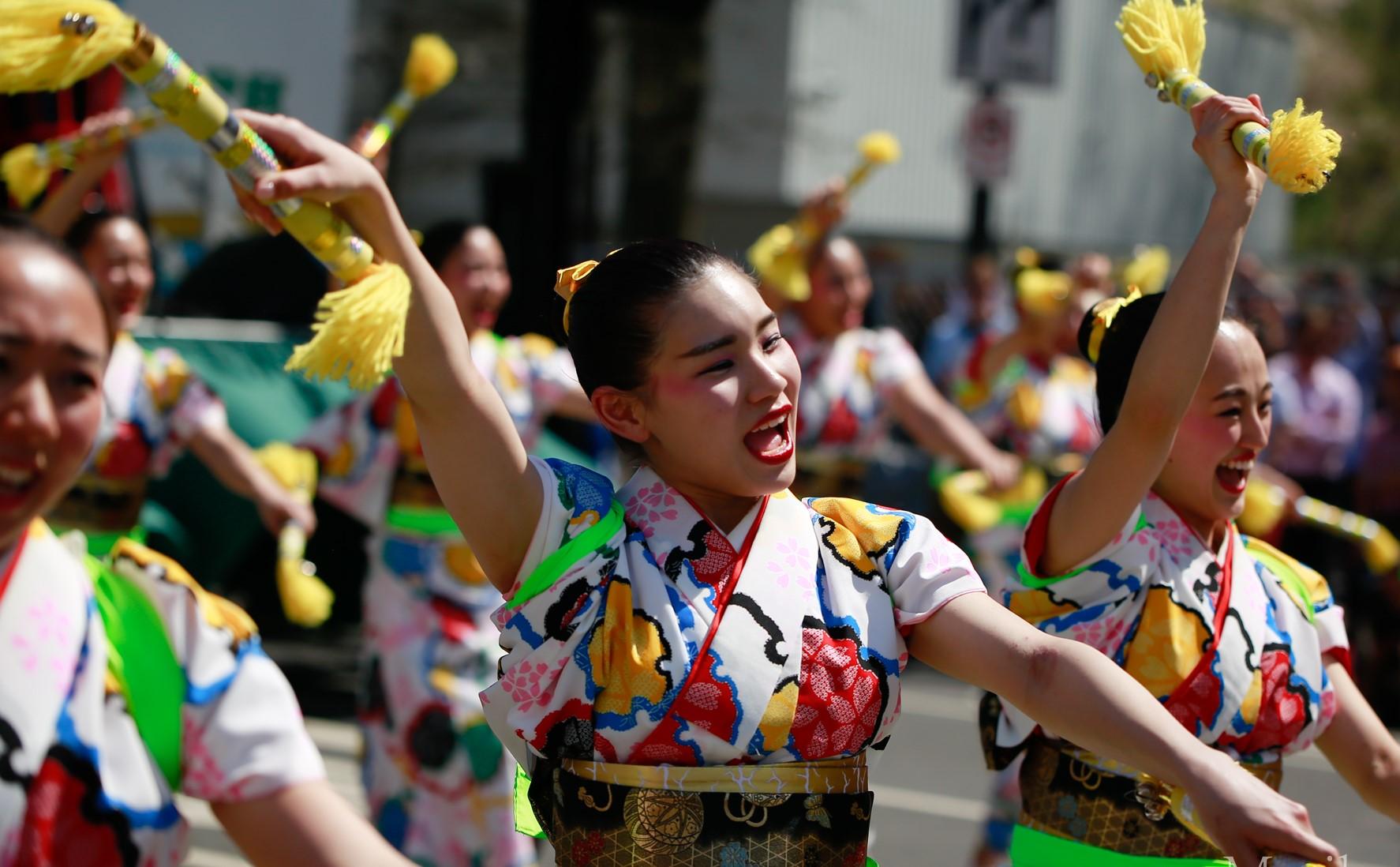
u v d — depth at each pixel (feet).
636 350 16.69
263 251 55.47
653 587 16.38
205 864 39.83
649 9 85.46
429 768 35.58
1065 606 20.63
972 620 16.20
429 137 66.95
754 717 16.03
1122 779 20.45
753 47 121.80
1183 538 21.01
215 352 51.03
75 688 12.51
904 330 107.14
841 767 16.48
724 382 16.46
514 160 68.64
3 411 11.98
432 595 35.96
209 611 13.03
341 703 57.67
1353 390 76.54
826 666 16.30
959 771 53.52
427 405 15.84
